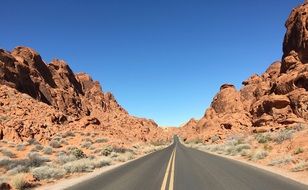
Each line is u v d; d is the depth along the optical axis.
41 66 77.50
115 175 19.50
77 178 19.39
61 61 94.00
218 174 17.75
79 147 46.78
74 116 75.44
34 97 66.44
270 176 16.58
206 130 105.12
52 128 53.06
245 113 92.69
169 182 15.20
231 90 111.75
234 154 38.00
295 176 16.69
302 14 60.38
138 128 111.31
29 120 50.25
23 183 16.08
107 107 110.50
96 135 58.34
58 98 74.31
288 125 52.34
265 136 42.41
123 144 57.22
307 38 58.22
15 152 36.69
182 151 50.19
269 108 61.75
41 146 41.19
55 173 20.48
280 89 61.38
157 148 72.06
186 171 19.95
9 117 48.50
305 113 53.69
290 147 27.33
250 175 17.08
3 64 61.28
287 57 62.84
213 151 51.19
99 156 38.19
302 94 55.34
